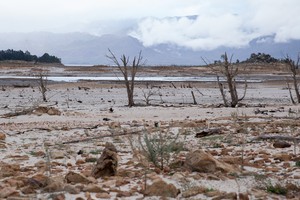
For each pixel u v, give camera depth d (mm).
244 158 8672
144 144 11250
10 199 5484
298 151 9727
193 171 7418
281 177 6871
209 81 76000
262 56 129000
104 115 24812
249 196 5809
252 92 53625
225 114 24672
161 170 7645
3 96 44656
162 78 92500
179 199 5695
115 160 7355
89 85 61844
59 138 13992
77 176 6621
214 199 5586
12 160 9359
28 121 21375
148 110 28172
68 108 30969
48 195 5785
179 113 25797
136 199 5637
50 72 117562
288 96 46625
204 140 11953
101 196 5719
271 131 13633
